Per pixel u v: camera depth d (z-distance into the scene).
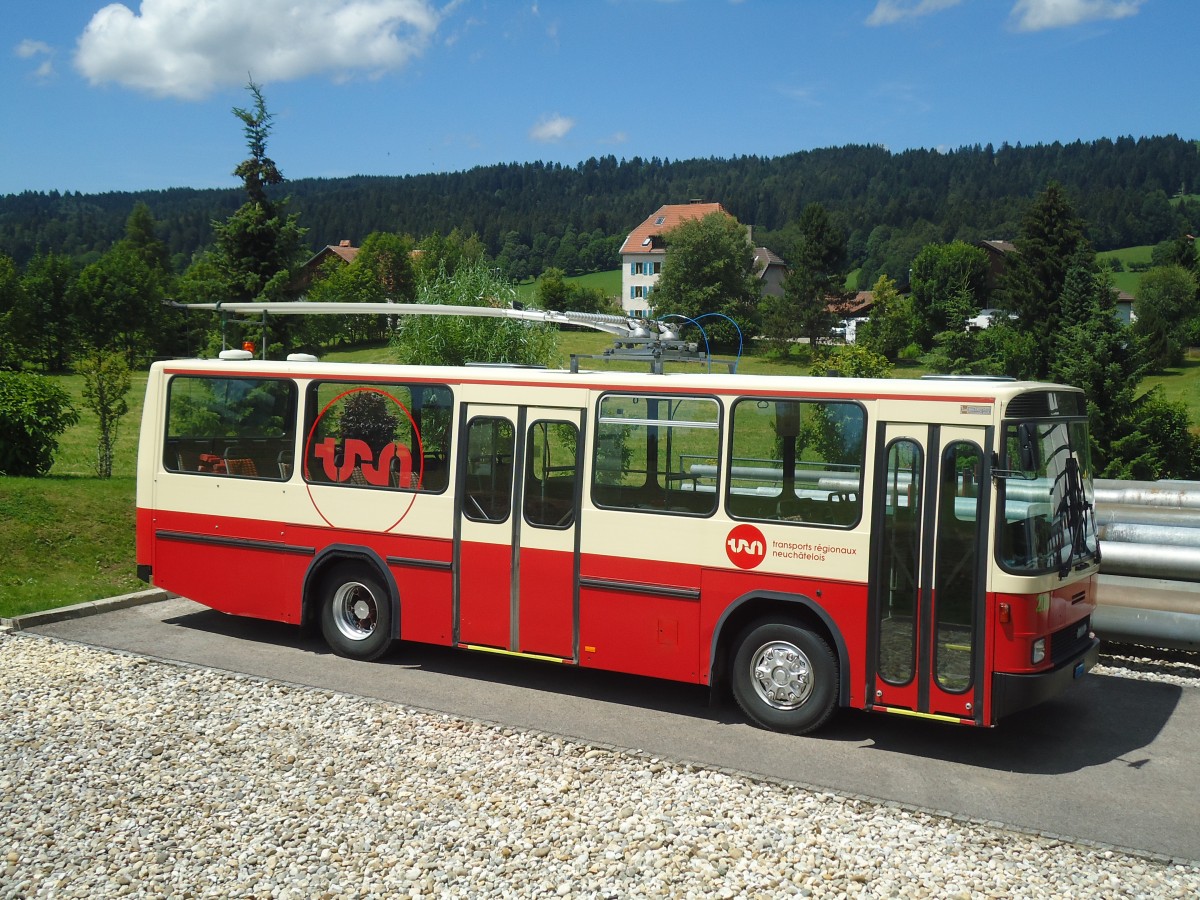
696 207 125.31
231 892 5.42
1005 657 7.36
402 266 106.75
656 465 8.65
